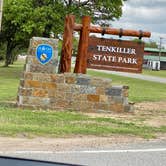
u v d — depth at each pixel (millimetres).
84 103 16828
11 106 16859
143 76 71625
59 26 40531
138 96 26531
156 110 19359
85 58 17641
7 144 10602
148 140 12234
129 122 15109
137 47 18078
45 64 16672
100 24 43625
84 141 11516
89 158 9594
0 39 66875
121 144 11422
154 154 10406
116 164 9148
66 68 17375
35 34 42281
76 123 14094
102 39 17875
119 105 17000
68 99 16766
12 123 13156
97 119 15180
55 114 15469
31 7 40594
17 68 70688
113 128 13414
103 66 17953
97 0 42375
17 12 40469
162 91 33688
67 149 10406
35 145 10648
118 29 17656
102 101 16891
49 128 12648
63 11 40562
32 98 16672
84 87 16797
